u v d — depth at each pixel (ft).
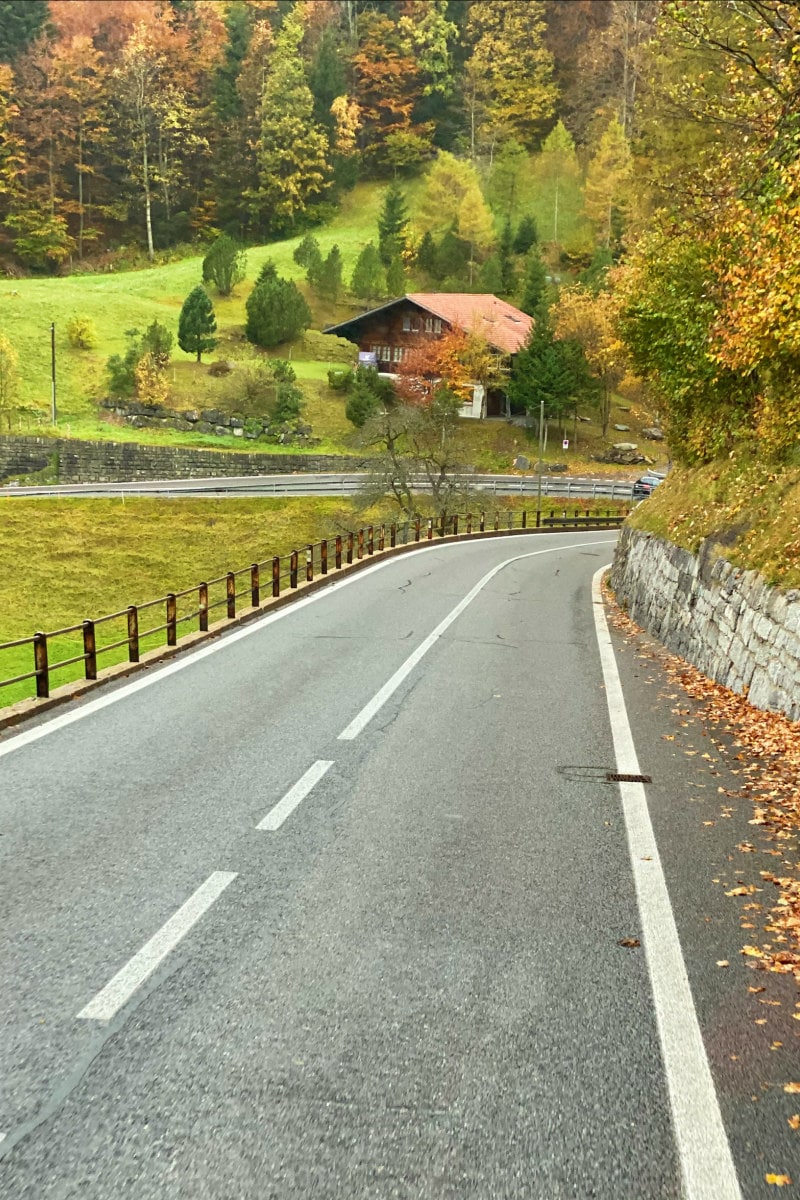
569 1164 10.22
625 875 18.62
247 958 14.78
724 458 60.54
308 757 26.84
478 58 448.24
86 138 405.80
